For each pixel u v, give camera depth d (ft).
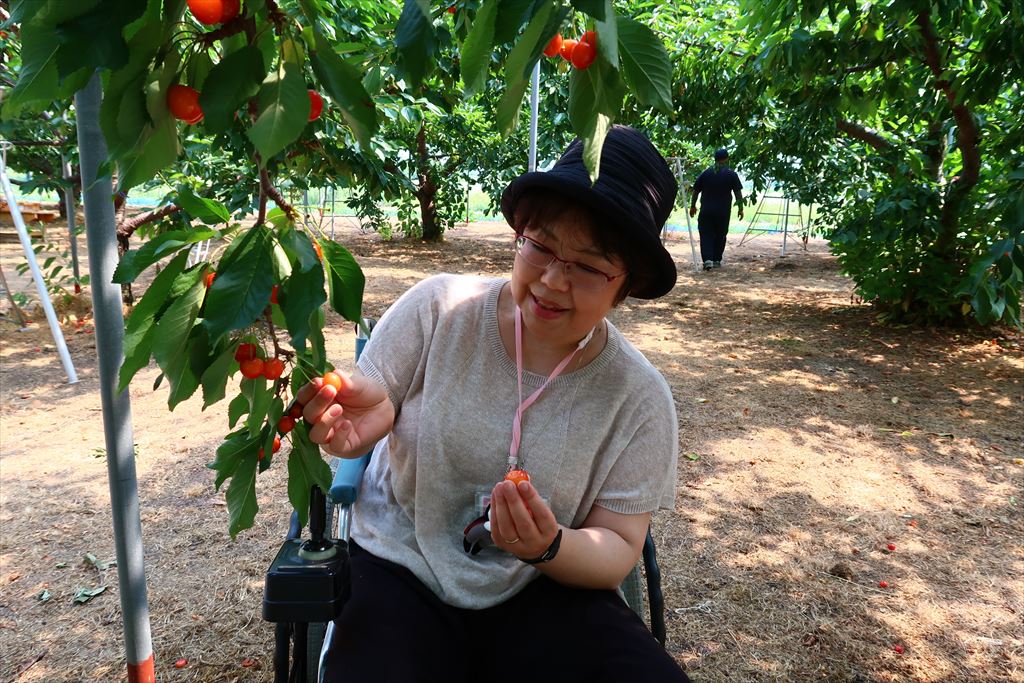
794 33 19.33
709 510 11.12
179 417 14.12
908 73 21.04
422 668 4.11
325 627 4.59
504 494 3.78
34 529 10.12
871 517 11.02
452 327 4.64
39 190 20.71
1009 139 17.49
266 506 10.84
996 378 18.08
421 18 2.12
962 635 8.34
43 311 21.98
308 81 2.55
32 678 7.34
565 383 4.59
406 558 4.66
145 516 10.44
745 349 20.53
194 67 2.39
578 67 2.44
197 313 2.63
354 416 4.17
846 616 8.63
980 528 10.77
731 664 7.77
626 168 3.99
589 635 4.31
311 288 2.34
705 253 36.06
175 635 7.97
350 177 12.33
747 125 28.58
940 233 20.71
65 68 1.95
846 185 32.86
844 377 18.08
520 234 4.25
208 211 2.74
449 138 38.47
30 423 13.93
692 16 25.09
